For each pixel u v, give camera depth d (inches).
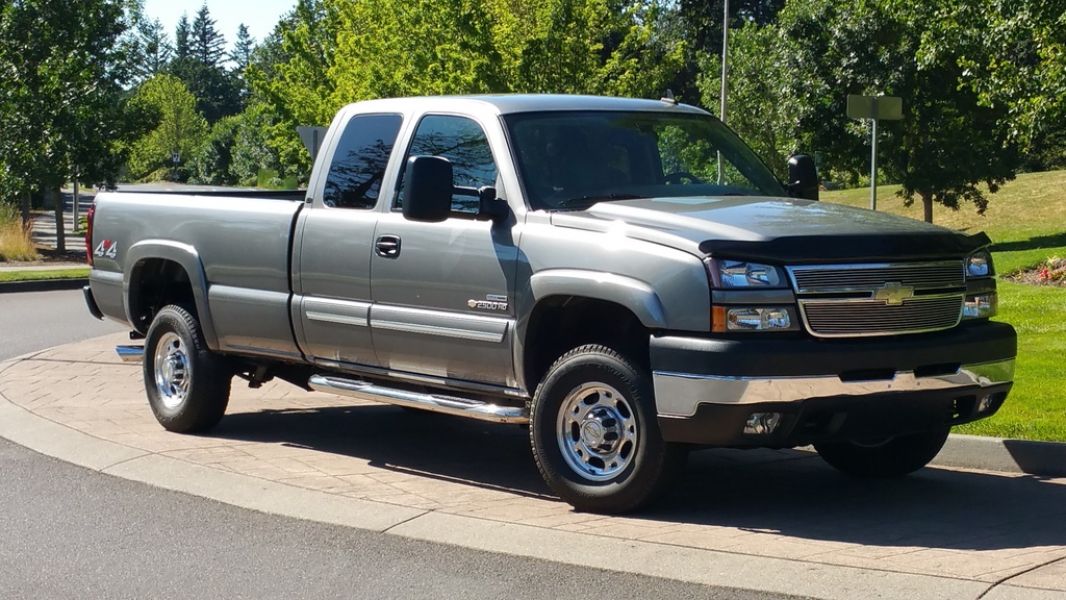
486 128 296.7
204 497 291.7
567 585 221.9
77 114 1264.8
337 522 267.9
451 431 378.6
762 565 228.1
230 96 6983.3
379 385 319.0
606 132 303.1
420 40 1072.8
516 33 1016.9
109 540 256.7
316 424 387.2
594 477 268.7
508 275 279.0
